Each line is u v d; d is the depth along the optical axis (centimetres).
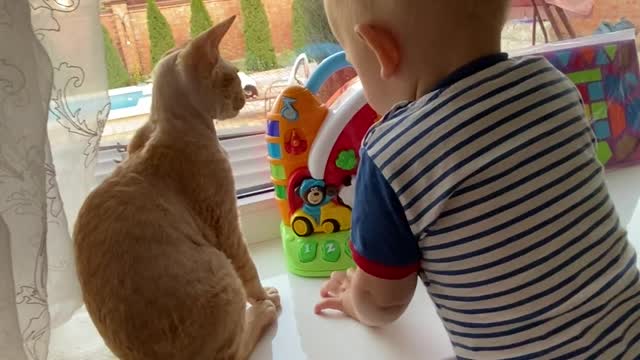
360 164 66
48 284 72
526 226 62
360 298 71
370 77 68
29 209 62
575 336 64
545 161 63
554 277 63
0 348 63
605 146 103
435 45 63
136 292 63
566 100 66
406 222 64
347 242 88
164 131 71
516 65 65
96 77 69
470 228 62
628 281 67
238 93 74
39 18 64
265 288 85
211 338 65
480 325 66
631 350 66
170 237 66
